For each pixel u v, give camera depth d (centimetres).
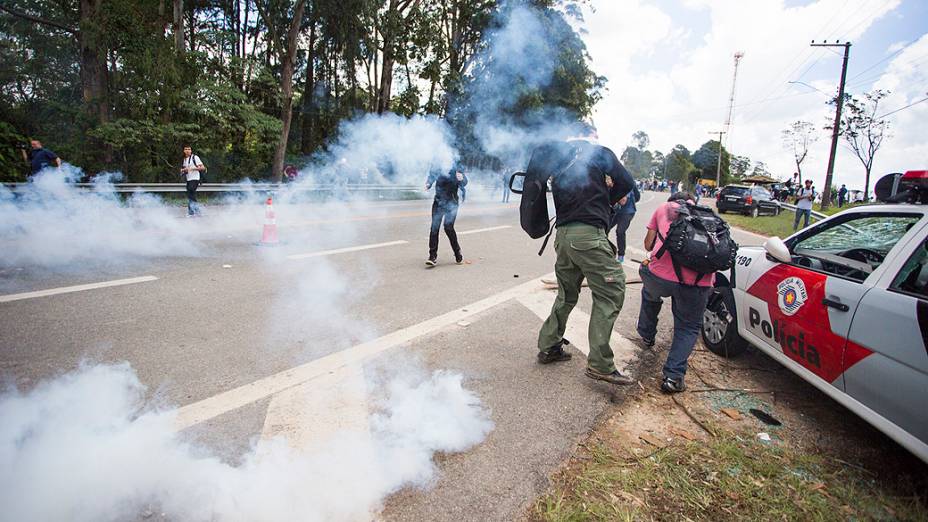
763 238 1360
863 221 303
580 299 532
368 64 2023
